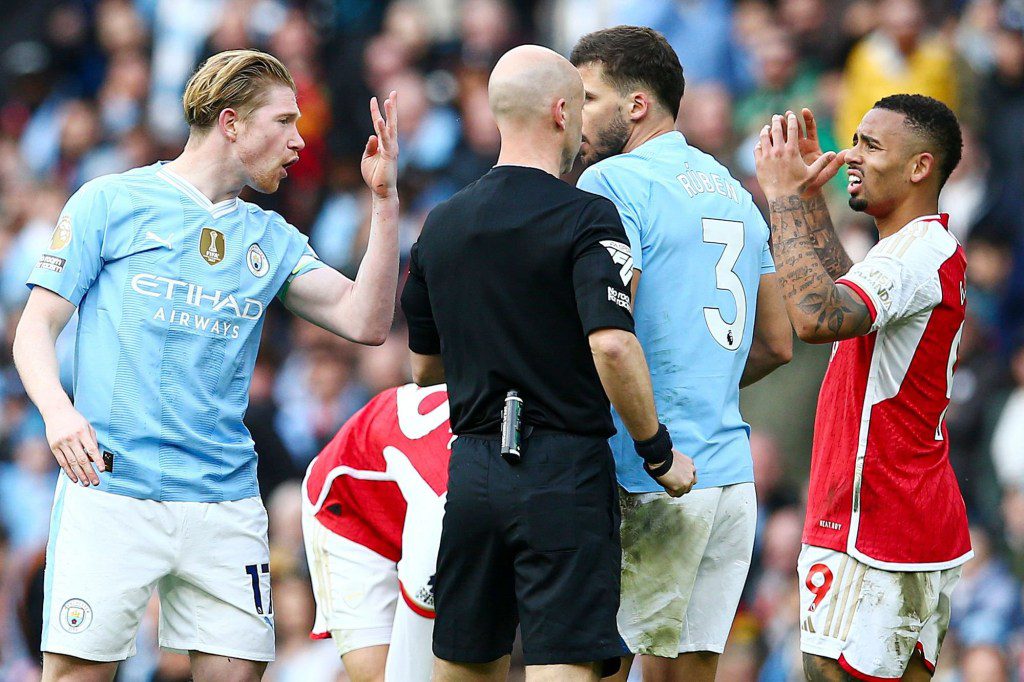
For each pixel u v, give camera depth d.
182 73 48.09
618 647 14.39
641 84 16.33
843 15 39.34
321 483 18.69
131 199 15.91
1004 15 39.00
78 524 15.69
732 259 16.31
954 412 33.53
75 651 15.52
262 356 36.38
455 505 14.77
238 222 16.39
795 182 16.16
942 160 16.48
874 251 16.34
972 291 35.91
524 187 14.66
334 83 43.91
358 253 40.69
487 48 43.25
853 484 16.19
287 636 29.56
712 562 16.50
